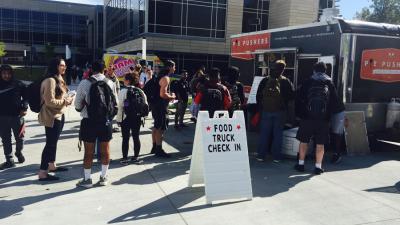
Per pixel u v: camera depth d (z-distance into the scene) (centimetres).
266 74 992
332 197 545
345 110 788
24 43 6788
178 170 663
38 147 807
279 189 574
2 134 646
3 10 6588
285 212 488
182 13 3225
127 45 3853
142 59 1313
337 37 772
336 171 677
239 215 475
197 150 567
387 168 702
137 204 503
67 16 6975
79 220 450
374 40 796
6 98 638
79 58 7088
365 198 542
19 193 532
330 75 778
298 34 876
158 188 567
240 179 528
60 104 576
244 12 3462
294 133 756
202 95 668
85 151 557
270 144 797
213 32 3347
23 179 593
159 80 732
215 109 661
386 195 556
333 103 669
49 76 571
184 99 1073
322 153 656
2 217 452
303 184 600
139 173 641
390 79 835
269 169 684
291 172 666
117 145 848
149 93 739
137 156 707
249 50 1084
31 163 684
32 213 465
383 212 494
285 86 718
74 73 3183
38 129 1010
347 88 777
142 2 3256
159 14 3159
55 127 582
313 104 637
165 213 475
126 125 685
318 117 637
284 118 738
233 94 756
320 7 3431
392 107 824
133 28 3659
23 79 3509
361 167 706
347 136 797
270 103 720
